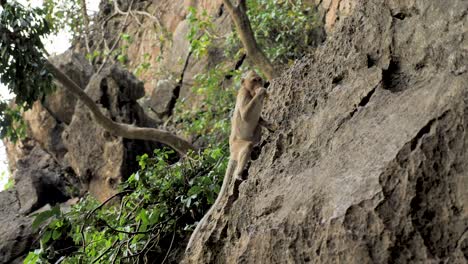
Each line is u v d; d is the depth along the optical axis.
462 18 3.89
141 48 15.60
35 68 8.51
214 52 12.92
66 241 8.35
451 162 3.38
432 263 3.21
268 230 4.10
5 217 11.44
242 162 5.39
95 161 10.96
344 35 5.31
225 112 11.02
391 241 3.36
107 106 11.39
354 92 4.54
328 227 3.63
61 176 12.77
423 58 4.19
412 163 3.48
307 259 3.79
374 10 4.85
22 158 14.43
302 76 5.70
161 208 6.81
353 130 4.21
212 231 5.09
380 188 3.52
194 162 7.27
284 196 4.29
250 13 11.34
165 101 13.45
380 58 4.62
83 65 12.52
